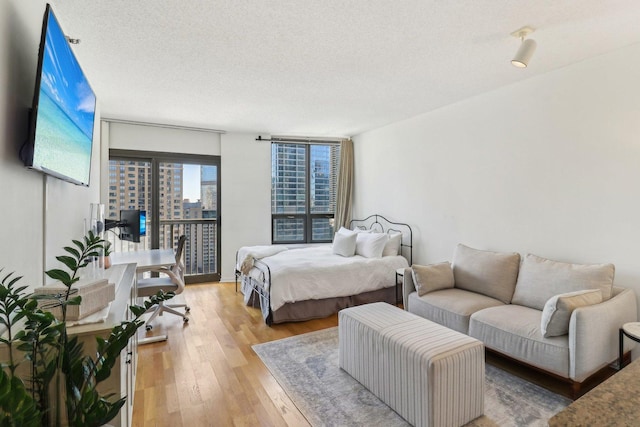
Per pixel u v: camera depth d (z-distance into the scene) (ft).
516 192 10.68
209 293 15.42
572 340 6.74
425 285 10.34
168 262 10.90
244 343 9.94
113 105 12.89
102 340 3.53
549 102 9.76
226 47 8.14
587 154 8.94
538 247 10.10
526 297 9.05
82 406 3.24
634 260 8.14
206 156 17.35
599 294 7.55
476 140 11.93
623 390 2.34
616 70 8.35
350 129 17.35
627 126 8.19
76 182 6.60
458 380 6.06
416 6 6.42
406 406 6.31
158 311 11.21
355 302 12.96
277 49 8.24
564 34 7.52
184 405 6.86
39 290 4.36
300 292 11.66
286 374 8.09
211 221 17.74
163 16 6.77
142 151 15.96
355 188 19.04
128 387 5.80
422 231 14.37
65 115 5.70
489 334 8.18
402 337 6.64
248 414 6.57
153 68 9.38
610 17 6.81
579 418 2.06
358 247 14.92
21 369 3.88
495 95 11.25
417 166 14.58
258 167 18.11
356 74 9.88
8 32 4.38
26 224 4.89
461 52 8.44
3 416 2.56
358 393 7.27
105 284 5.03
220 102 12.54
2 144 4.15
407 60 8.89
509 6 6.43
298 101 12.47
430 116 13.85
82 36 7.57
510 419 6.32
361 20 6.93
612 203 8.49
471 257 10.82
